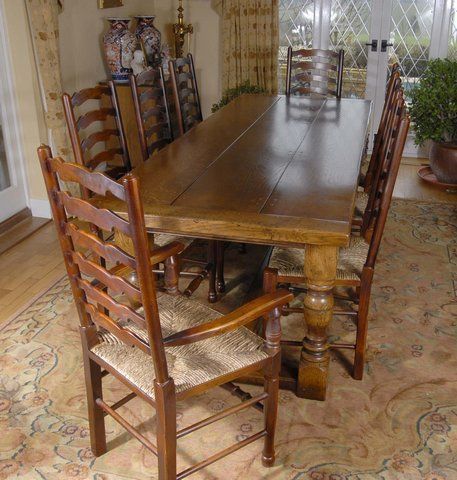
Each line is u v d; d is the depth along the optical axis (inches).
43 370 97.3
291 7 209.8
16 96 148.3
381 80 211.9
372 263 87.7
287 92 170.9
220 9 208.8
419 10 201.9
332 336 106.4
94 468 78.2
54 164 60.4
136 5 199.6
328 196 86.7
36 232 149.9
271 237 76.4
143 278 56.2
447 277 127.8
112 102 113.3
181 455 80.3
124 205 81.7
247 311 66.4
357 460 79.4
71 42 162.9
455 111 170.9
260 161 102.9
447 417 87.2
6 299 119.0
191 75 151.0
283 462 79.0
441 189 183.2
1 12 140.6
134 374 66.7
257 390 93.0
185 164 101.3
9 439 82.9
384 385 94.0
